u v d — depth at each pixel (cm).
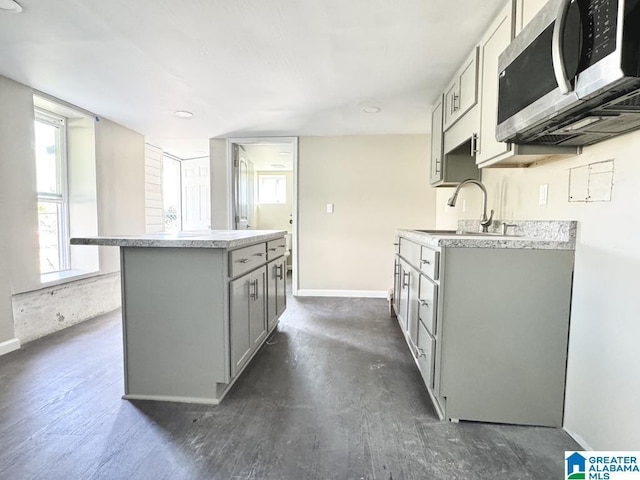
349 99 305
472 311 166
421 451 148
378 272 441
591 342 146
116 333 300
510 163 196
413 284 231
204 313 186
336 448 150
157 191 499
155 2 169
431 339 178
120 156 392
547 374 164
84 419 171
